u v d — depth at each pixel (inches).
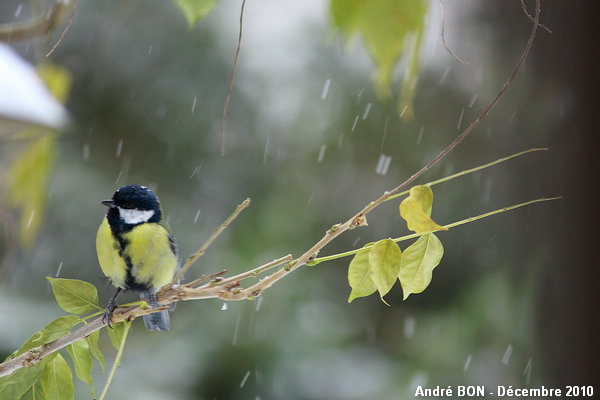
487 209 229.0
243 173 282.8
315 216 282.8
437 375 230.1
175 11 271.1
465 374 228.7
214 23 277.7
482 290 229.6
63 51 257.3
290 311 251.4
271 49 280.8
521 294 217.0
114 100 264.4
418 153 268.2
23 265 230.4
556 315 213.9
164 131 271.6
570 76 213.5
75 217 242.4
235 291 205.5
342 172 285.0
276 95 282.4
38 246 233.9
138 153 268.1
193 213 272.4
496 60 223.1
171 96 271.6
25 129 204.1
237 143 282.5
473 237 243.6
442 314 246.5
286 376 235.0
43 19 206.1
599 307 213.2
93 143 259.8
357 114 276.7
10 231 207.9
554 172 214.1
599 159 212.8
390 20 158.9
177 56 272.8
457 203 252.1
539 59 214.5
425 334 245.0
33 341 205.9
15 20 228.8
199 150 276.1
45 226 236.7
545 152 214.5
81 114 258.5
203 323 243.0
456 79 248.1
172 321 247.0
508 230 218.8
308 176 287.1
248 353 236.1
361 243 282.0
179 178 273.6
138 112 267.4
